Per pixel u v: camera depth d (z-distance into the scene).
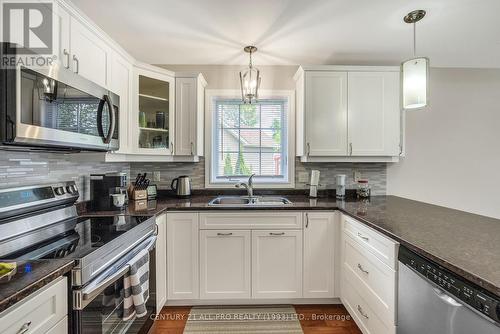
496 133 2.65
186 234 1.98
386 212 1.75
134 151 2.06
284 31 1.95
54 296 0.85
